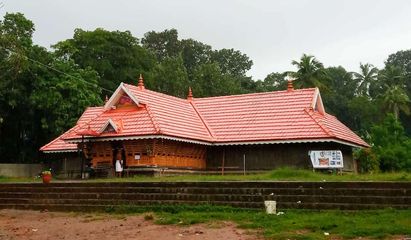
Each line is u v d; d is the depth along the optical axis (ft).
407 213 42.32
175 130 83.97
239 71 255.91
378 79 222.48
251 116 92.79
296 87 178.19
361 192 46.16
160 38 239.91
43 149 102.42
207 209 51.01
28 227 48.67
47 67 123.54
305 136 82.28
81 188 59.41
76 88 122.11
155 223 46.55
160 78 169.48
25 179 88.28
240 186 51.39
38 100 119.96
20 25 123.54
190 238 39.19
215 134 91.30
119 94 90.17
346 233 37.14
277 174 61.00
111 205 56.70
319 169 81.30
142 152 82.28
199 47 249.14
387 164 105.09
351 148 98.58
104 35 161.27
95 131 85.20
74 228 46.88
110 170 83.97
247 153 88.89
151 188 55.42
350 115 238.07
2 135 133.28
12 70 105.60
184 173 86.43
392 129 119.44
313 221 41.98
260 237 38.14
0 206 63.67
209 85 178.70
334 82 252.83
